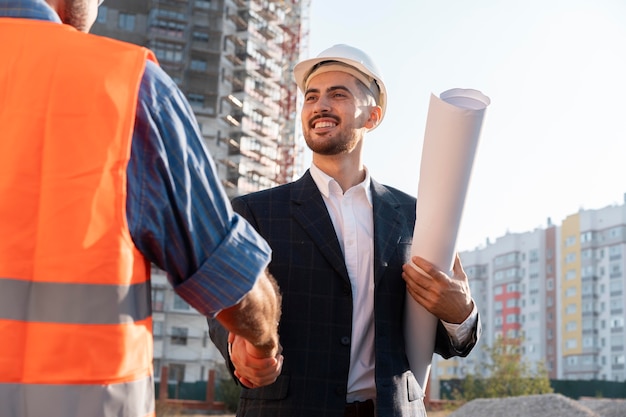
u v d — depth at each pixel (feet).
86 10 5.11
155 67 4.84
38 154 4.45
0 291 4.31
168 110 4.74
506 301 279.49
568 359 263.70
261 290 5.11
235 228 4.98
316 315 8.62
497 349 105.81
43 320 4.33
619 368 253.44
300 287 8.69
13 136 4.46
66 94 4.51
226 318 5.08
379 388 8.46
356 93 9.46
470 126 8.16
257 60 239.50
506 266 281.33
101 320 4.40
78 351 4.33
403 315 9.06
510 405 49.16
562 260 270.05
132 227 4.57
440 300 8.59
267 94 242.99
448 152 8.28
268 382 6.71
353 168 9.48
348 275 8.81
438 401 97.40
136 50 4.76
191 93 217.77
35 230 4.39
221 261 4.87
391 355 8.70
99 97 4.52
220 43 222.48
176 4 213.05
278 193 9.21
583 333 261.24
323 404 8.38
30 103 4.50
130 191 4.57
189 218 4.75
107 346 4.40
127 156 4.50
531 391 102.78
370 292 8.95
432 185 8.45
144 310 4.67
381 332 8.70
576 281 265.34
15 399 4.25
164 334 182.29
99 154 4.46
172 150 4.71
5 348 4.26
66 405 4.29
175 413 101.81
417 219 8.75
